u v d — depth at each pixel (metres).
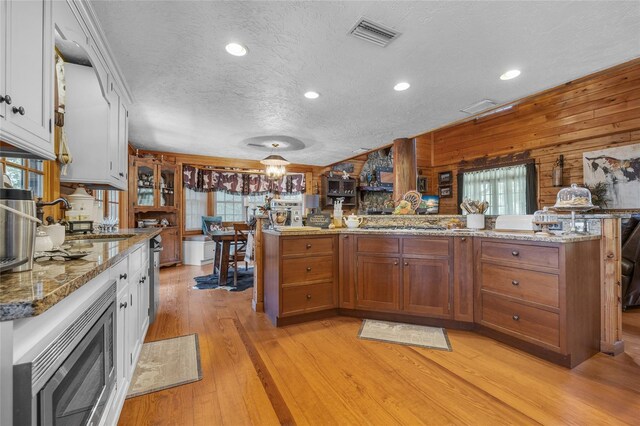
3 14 1.01
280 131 4.22
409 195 3.61
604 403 1.61
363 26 1.89
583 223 2.33
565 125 5.10
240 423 1.48
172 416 1.52
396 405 1.61
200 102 3.12
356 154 5.88
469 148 6.71
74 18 1.61
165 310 3.18
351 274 2.94
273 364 2.04
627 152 4.43
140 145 5.09
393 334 2.52
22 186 1.81
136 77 2.55
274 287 2.79
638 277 3.12
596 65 2.42
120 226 4.68
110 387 1.29
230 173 6.75
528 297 2.15
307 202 5.67
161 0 1.64
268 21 1.83
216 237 4.29
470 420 1.49
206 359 2.10
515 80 2.69
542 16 1.79
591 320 2.13
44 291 0.75
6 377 0.65
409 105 3.27
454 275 2.62
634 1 1.66
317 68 2.43
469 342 2.36
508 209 5.91
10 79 1.05
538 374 1.89
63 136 2.06
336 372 1.94
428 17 1.80
